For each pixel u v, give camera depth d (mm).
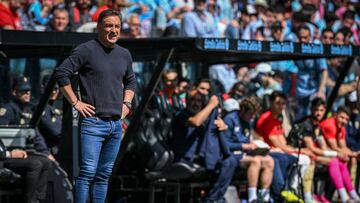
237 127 27812
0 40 21641
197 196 27469
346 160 31641
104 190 20125
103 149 19891
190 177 25891
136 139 25766
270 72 34594
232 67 35750
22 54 25031
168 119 27031
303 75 36625
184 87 29875
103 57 19406
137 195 26156
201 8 36031
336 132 32125
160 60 24344
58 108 25297
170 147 26750
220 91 33125
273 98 29656
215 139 26703
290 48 27312
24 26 32312
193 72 31141
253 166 27297
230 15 43125
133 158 26047
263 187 27641
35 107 25016
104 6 33281
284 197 27438
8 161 22406
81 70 19516
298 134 30203
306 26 37531
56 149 25125
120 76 19641
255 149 27438
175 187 25719
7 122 24312
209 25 36281
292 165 29047
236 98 31406
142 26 36750
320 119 31391
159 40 24422
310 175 30031
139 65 28297
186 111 26719
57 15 30188
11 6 30875
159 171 25797
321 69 37062
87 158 19406
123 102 20031
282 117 30594
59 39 22719
